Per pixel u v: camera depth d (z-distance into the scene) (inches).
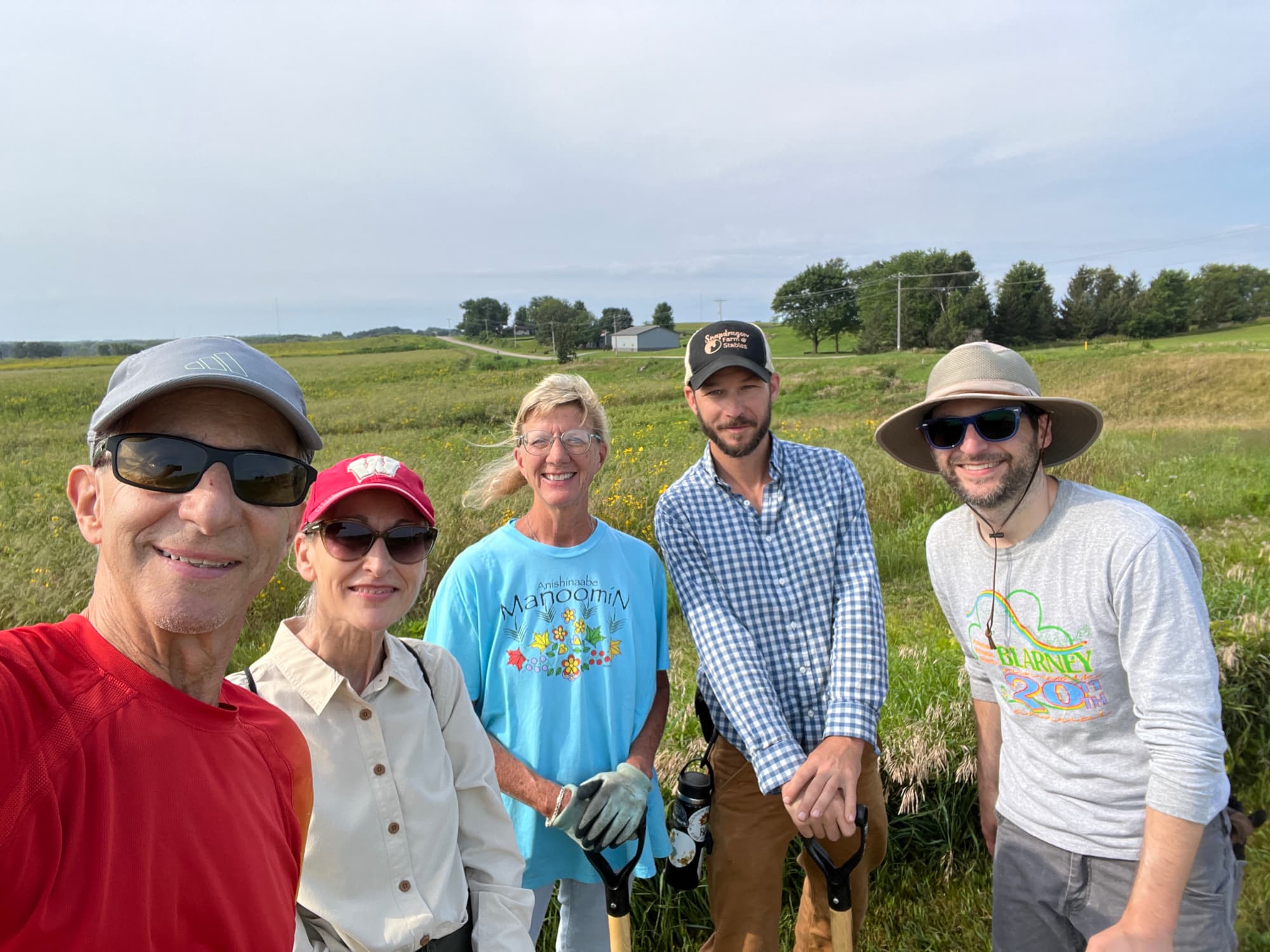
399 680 62.4
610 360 2719.0
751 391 91.4
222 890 37.6
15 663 33.6
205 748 38.4
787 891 111.7
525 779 81.7
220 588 37.8
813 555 93.4
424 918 58.5
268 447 40.2
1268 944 92.7
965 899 112.2
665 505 96.0
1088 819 75.5
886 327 3132.4
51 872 31.3
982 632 83.0
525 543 88.2
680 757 121.8
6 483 542.3
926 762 119.5
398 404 1263.5
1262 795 132.2
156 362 37.5
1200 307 3090.6
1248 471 423.8
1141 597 69.9
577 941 88.4
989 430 75.5
